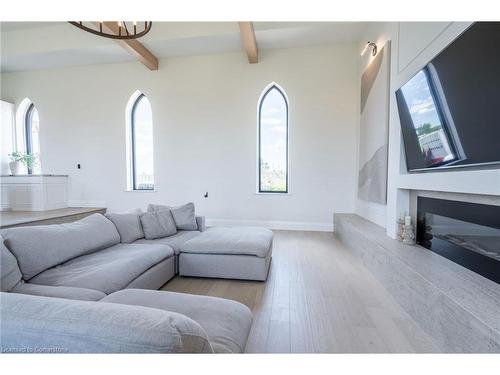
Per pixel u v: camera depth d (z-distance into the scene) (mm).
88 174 5723
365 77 3947
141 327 653
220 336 1067
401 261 1999
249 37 4023
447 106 1735
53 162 5855
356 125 4609
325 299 2146
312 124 4762
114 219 2691
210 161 5160
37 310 729
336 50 4637
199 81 5121
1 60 5328
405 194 2627
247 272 2512
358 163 4473
